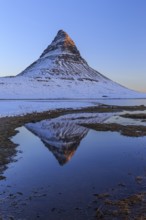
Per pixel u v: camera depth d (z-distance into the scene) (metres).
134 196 12.73
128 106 86.88
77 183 14.77
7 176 16.05
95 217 10.92
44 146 24.86
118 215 11.00
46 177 15.86
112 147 24.48
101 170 17.22
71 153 22.14
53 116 53.81
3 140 25.98
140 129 34.97
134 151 22.66
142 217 10.76
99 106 83.25
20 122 40.88
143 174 16.28
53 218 10.92
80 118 51.62
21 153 21.72
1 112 49.06
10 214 11.26
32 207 11.86
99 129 36.06
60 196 13.00
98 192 13.45
